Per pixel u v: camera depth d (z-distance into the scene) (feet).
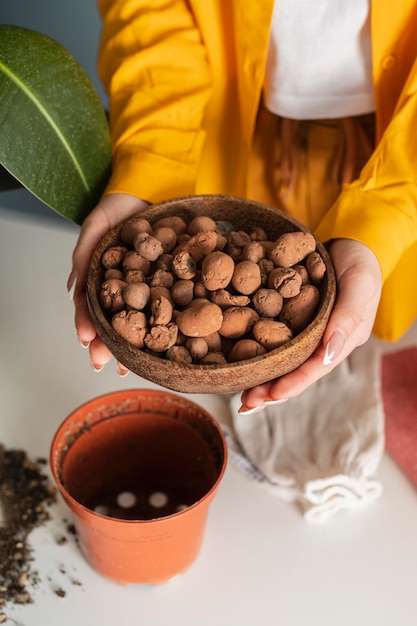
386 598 2.56
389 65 2.77
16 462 2.93
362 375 3.15
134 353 2.09
